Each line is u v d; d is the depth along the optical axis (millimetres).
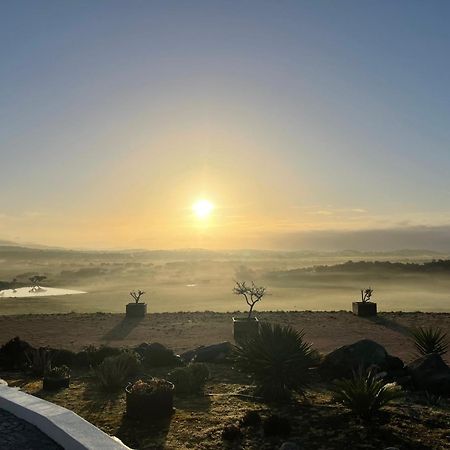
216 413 13289
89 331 30844
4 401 9734
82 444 7477
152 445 10938
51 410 9039
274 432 11398
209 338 28344
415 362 17047
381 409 13195
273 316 38438
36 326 33062
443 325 33219
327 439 11078
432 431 11609
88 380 17453
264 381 14531
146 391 13102
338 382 13398
